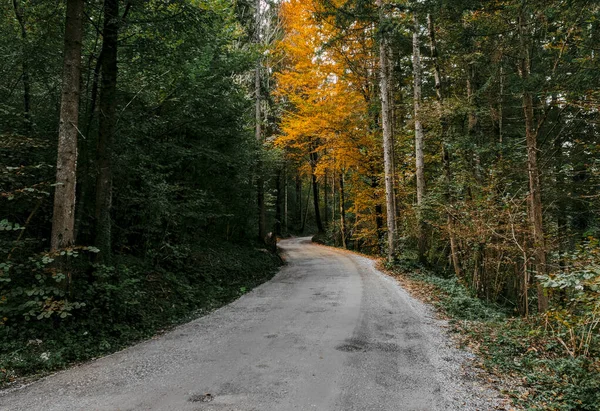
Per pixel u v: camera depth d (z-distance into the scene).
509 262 11.28
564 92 7.62
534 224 8.95
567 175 11.24
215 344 6.09
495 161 11.97
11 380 4.58
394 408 3.80
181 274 10.66
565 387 4.36
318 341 6.15
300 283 12.63
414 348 5.80
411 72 20.67
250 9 18.56
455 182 12.62
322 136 20.14
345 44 17.94
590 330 5.59
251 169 17.42
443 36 13.23
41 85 8.30
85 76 8.89
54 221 6.12
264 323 7.44
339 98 18.95
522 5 7.76
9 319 5.71
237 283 12.36
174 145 10.95
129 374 4.78
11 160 6.72
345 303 9.27
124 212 9.99
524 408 3.90
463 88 16.30
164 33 8.10
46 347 5.46
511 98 12.28
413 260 15.58
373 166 21.17
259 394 4.12
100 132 7.50
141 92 9.94
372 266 16.98
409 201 20.66
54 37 7.96
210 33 11.06
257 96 19.78
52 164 7.33
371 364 5.07
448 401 3.98
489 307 10.41
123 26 7.45
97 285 6.71
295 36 18.88
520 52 8.82
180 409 3.76
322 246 30.14
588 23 6.92
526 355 5.65
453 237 12.70
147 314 7.64
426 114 12.63
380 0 14.11
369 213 25.64
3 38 7.71
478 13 9.81
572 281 5.59
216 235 16.52
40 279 5.59
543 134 13.08
